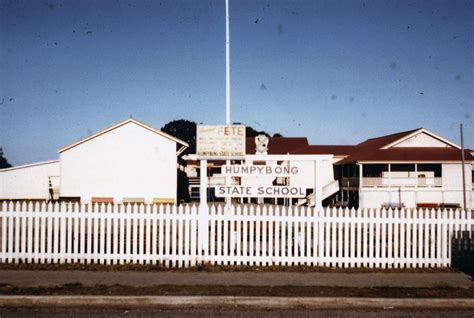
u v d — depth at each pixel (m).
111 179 36.19
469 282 8.95
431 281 9.00
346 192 43.03
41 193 42.44
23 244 10.09
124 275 9.18
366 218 10.20
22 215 10.07
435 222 10.20
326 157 11.09
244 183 11.24
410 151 39.47
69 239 10.12
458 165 38.00
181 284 8.51
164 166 36.38
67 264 9.97
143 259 10.12
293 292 8.02
